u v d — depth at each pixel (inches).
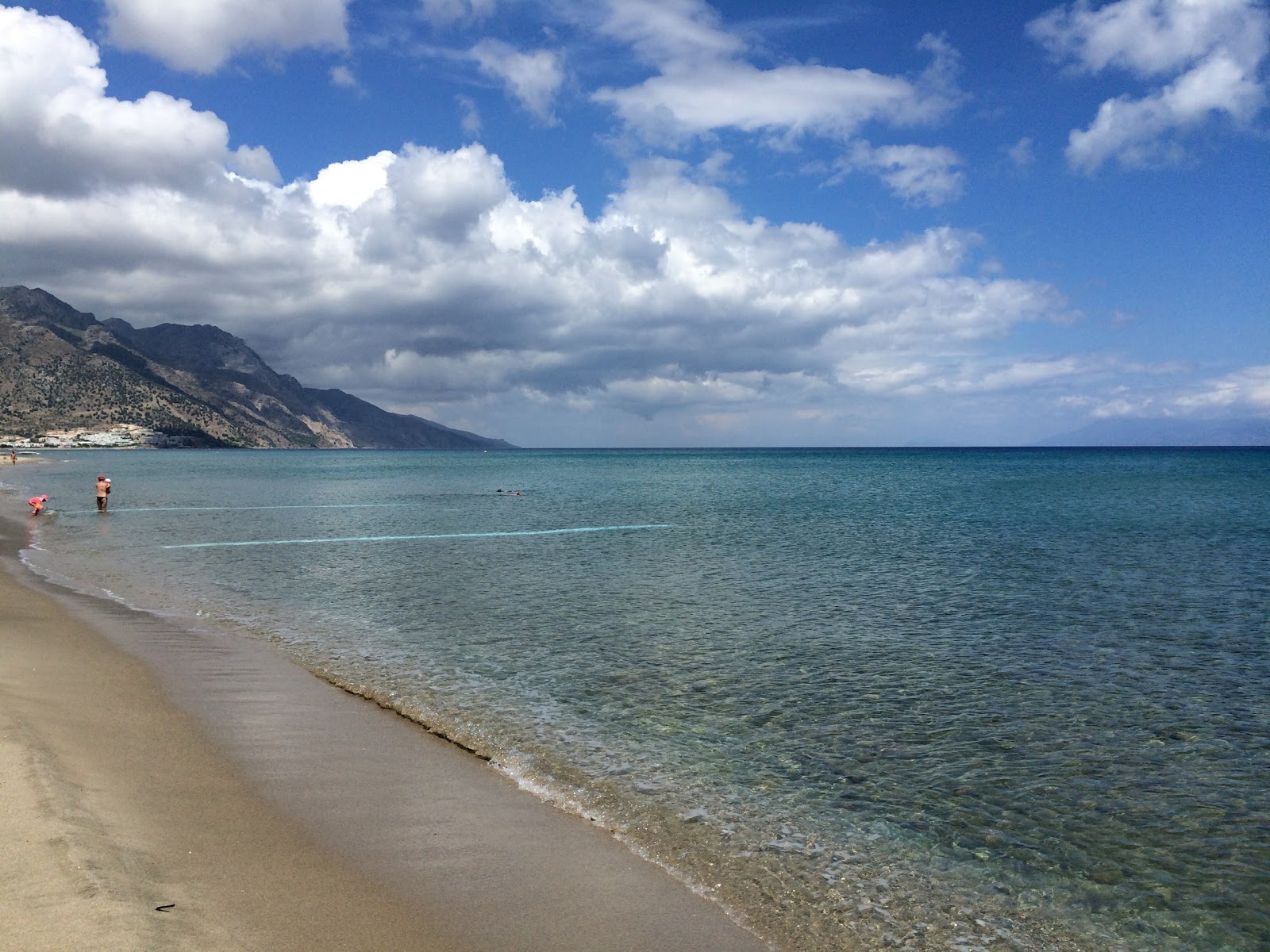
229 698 471.8
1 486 2955.2
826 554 1224.8
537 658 597.3
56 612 703.7
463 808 331.9
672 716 470.6
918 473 4704.7
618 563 1115.3
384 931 229.8
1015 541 1385.3
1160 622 745.6
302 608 783.1
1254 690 538.0
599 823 327.9
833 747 427.2
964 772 398.3
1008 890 290.7
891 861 308.7
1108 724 471.2
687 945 239.5
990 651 633.6
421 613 761.6
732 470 5300.2
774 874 293.0
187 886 239.0
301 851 278.4
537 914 249.4
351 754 388.5
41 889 213.6
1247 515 1881.2
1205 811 359.3
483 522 1752.0
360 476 4330.7
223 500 2425.0
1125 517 1830.7
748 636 676.1
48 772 299.1
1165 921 273.9
